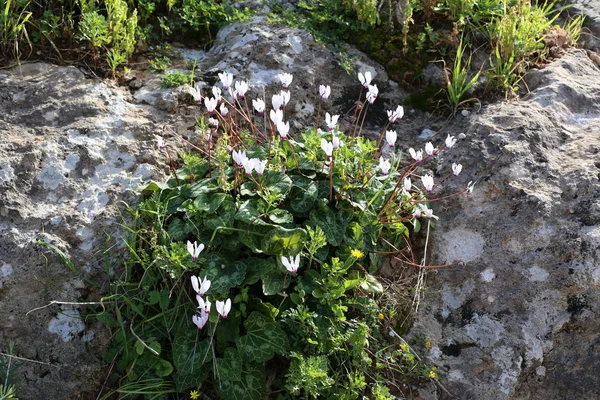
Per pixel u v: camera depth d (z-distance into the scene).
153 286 1.07
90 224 1.10
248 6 1.55
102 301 1.06
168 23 1.52
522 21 1.45
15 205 1.10
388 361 1.10
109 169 1.18
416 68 1.44
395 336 1.12
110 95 1.31
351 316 1.12
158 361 1.03
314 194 1.12
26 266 1.05
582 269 1.12
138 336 1.04
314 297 1.08
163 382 1.02
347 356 1.08
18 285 1.04
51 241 1.07
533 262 1.15
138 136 1.24
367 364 1.08
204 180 1.13
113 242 1.09
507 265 1.15
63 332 1.04
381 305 1.14
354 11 1.51
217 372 1.01
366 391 1.09
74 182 1.15
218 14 1.54
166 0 1.53
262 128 1.32
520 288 1.14
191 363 1.02
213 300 1.04
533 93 1.38
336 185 1.15
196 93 1.14
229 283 1.04
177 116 1.30
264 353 1.03
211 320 1.03
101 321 1.04
